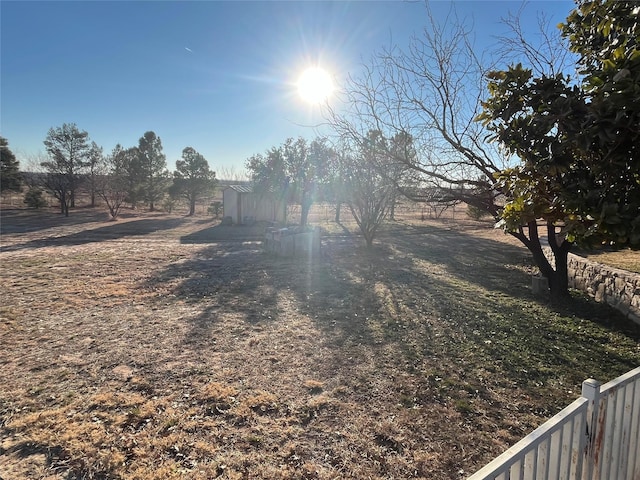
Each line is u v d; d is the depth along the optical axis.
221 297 6.22
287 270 8.55
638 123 1.40
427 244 13.12
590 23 2.13
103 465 2.29
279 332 4.61
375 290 6.72
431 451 2.44
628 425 1.70
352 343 4.27
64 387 3.26
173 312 5.40
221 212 27.84
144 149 31.39
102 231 17.08
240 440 2.55
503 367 3.62
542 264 6.12
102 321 5.00
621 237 1.48
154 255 10.47
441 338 4.39
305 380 3.39
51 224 20.30
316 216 24.81
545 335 4.41
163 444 2.49
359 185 11.11
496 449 2.45
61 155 25.52
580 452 1.46
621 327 4.62
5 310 5.42
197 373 3.53
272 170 20.02
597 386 1.48
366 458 2.37
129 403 3.00
